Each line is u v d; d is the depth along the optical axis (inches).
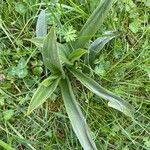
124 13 15.8
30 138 14.6
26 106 14.7
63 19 15.4
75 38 14.0
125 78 15.3
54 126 14.9
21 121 14.7
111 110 15.0
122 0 15.7
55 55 12.8
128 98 15.1
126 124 15.0
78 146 14.6
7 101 14.6
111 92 13.8
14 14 15.3
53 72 13.9
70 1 15.2
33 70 14.9
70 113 13.3
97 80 15.1
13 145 14.5
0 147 13.9
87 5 15.4
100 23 13.4
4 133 14.6
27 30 15.2
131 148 14.9
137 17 15.7
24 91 14.9
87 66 14.7
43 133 14.7
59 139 14.8
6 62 14.9
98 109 15.0
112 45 15.4
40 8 15.2
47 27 15.1
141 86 15.1
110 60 15.4
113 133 14.8
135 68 15.4
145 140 14.8
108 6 13.1
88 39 13.9
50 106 14.9
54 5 15.2
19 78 14.9
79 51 13.3
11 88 14.9
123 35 15.7
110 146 14.9
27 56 15.1
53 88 13.6
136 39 15.7
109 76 15.1
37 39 13.4
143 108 15.2
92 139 13.2
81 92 15.0
